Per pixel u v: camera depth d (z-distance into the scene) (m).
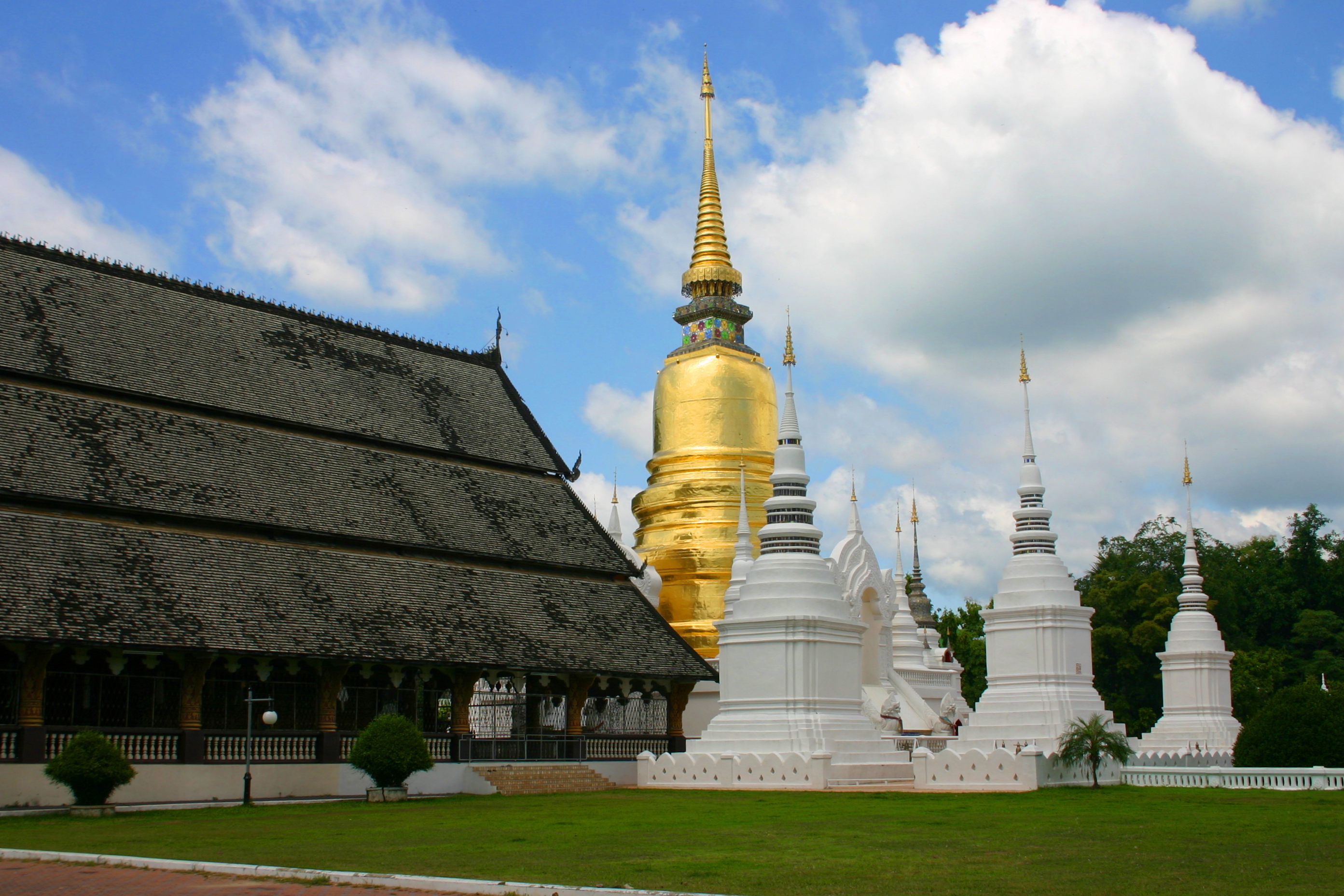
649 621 49.31
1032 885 17.45
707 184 66.38
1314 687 39.53
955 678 62.03
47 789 32.97
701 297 64.69
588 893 16.33
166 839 24.59
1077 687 42.81
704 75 66.94
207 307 46.28
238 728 38.53
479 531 47.06
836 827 26.19
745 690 42.22
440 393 51.81
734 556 57.94
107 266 44.31
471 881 17.27
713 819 28.33
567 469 53.47
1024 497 44.97
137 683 36.88
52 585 33.81
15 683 34.12
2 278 41.06
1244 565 99.12
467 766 40.84
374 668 42.28
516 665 41.84
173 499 38.84
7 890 17.61
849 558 53.38
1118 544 102.88
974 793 35.66
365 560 42.69
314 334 49.31
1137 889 17.09
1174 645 55.88
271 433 44.34
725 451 61.22
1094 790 36.19
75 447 38.19
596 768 44.28
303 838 24.59
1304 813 28.73
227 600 37.06
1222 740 53.66
